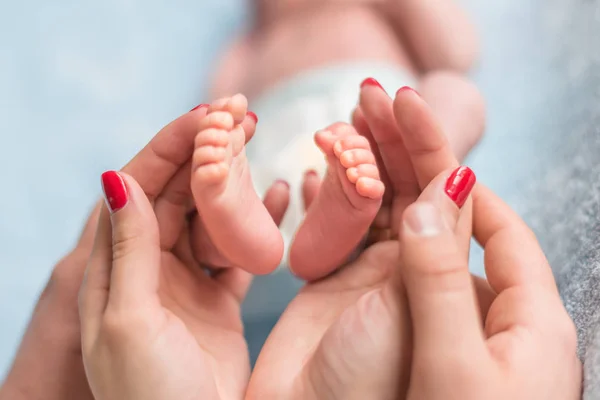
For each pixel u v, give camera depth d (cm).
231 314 64
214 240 55
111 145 126
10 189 121
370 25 122
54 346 61
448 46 116
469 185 48
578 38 105
